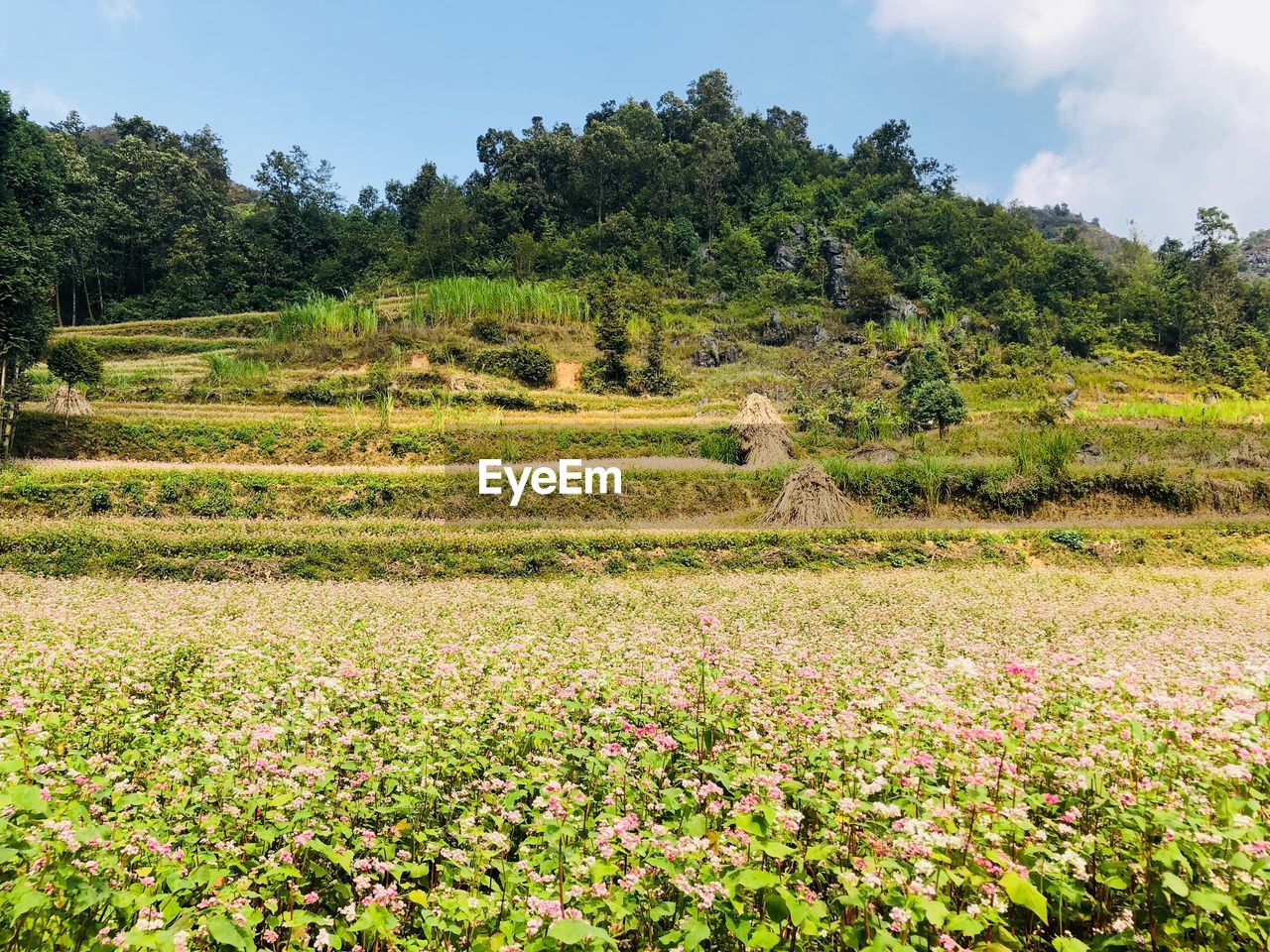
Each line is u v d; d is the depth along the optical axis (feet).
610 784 16.26
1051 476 81.97
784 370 174.40
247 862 13.64
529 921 11.32
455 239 253.44
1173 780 14.93
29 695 20.56
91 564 51.65
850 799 13.79
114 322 216.33
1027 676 21.67
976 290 238.89
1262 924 11.19
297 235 272.92
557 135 296.51
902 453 95.91
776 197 299.58
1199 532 70.33
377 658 26.66
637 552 61.16
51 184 137.69
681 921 11.57
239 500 72.54
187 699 22.03
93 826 11.43
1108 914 12.91
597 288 219.20
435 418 108.37
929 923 11.97
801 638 34.78
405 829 14.79
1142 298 232.94
